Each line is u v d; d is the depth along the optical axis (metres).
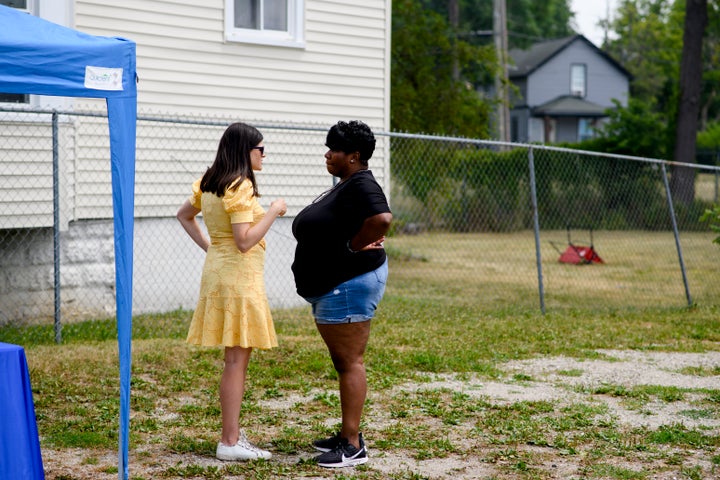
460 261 19.62
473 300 13.19
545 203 26.52
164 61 10.57
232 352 5.09
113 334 9.12
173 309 10.80
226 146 4.93
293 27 11.67
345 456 5.03
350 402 5.05
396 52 24.06
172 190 10.72
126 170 4.27
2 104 8.97
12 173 9.07
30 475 4.07
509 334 9.77
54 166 8.52
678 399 6.90
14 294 9.66
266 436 5.64
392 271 17.39
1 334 8.91
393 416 6.20
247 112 11.30
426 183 23.27
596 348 9.21
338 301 4.91
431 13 24.73
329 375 7.37
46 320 9.88
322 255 4.91
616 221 26.25
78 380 6.99
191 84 10.81
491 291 14.58
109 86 4.20
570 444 5.55
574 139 55.28
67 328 9.30
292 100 11.70
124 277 4.28
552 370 7.98
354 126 4.89
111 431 5.62
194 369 7.49
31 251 9.75
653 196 26.09
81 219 9.98
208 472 4.82
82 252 10.07
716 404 6.77
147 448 5.33
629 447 5.51
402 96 23.36
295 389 6.98
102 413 6.08
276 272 11.66
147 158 10.48
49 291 9.89
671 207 12.92
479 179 25.59
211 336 4.93
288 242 11.75
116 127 4.23
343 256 4.89
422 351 8.56
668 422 6.23
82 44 4.11
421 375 7.57
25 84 3.97
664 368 8.18
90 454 5.20
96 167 10.05
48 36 4.12
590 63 55.31
